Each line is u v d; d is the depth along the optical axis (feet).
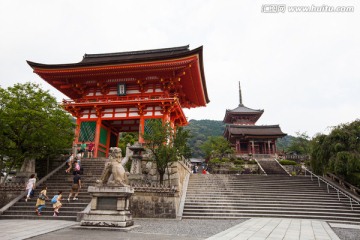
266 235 31.81
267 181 79.10
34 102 60.90
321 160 76.54
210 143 181.88
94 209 36.11
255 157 173.06
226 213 55.72
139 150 67.62
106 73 95.35
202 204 60.03
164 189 53.57
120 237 28.32
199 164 205.98
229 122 271.28
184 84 109.60
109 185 36.58
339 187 70.13
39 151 67.21
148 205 53.01
